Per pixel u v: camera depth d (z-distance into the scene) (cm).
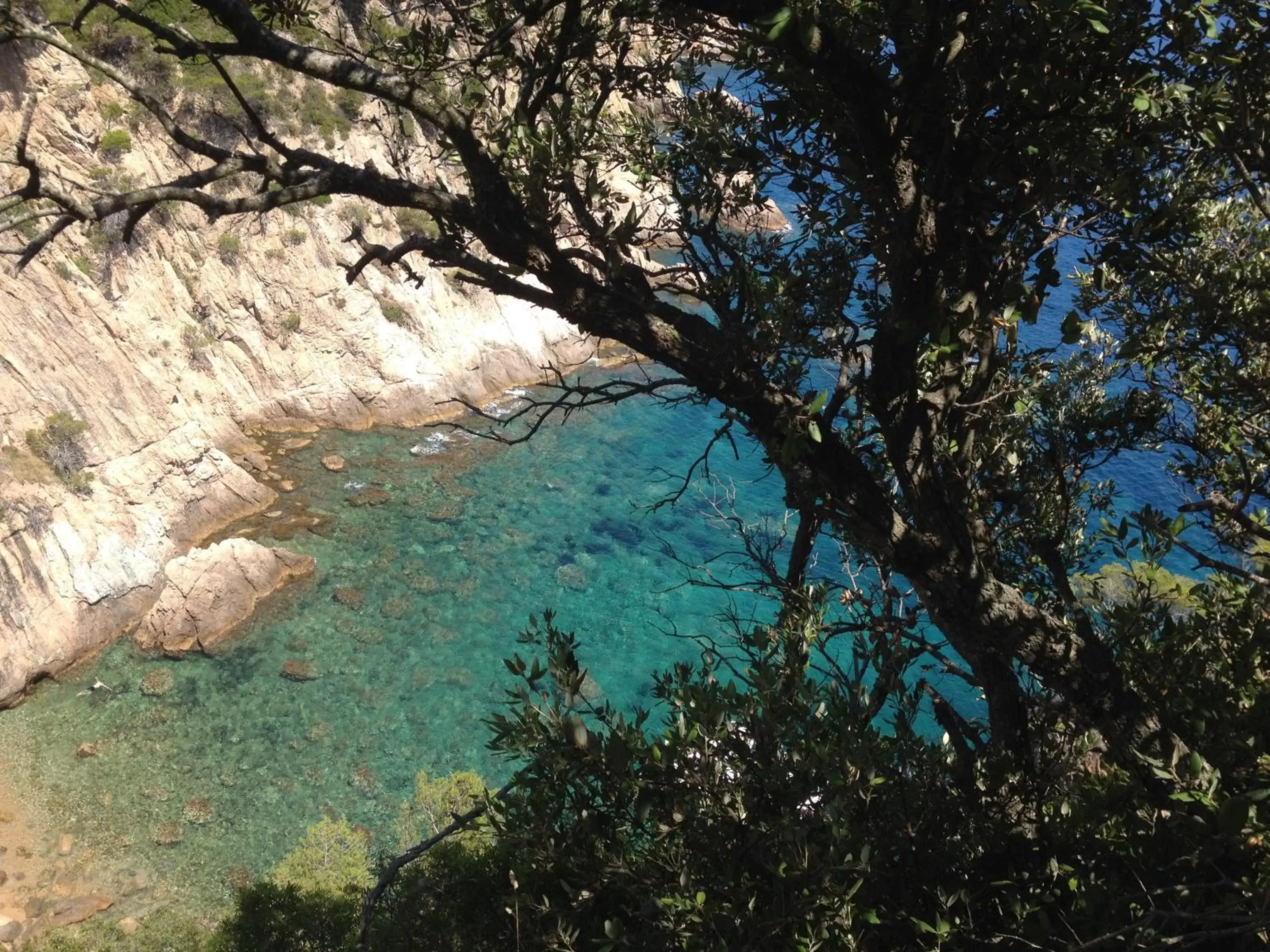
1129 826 504
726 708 510
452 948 778
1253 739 456
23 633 2705
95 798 2405
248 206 411
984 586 512
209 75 3881
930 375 631
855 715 524
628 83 645
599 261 539
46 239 339
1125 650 572
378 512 3588
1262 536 572
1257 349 676
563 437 4094
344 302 4100
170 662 2842
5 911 2081
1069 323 482
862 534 537
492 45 495
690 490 3728
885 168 500
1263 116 498
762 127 604
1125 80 452
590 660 2959
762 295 541
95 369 3247
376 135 4284
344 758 2620
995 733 632
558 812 523
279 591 3139
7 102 3438
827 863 439
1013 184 511
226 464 3462
